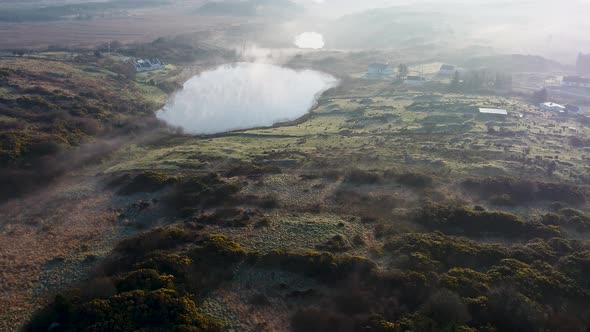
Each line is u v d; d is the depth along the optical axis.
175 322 30.70
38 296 36.94
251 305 34.16
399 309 32.72
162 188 55.88
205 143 77.06
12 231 47.62
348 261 37.62
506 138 73.56
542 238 42.34
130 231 46.97
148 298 32.47
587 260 37.31
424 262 37.12
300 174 59.44
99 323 30.23
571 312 32.16
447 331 29.88
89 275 38.94
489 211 46.94
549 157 64.19
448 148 68.56
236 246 40.56
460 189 53.38
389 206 49.16
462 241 41.22
